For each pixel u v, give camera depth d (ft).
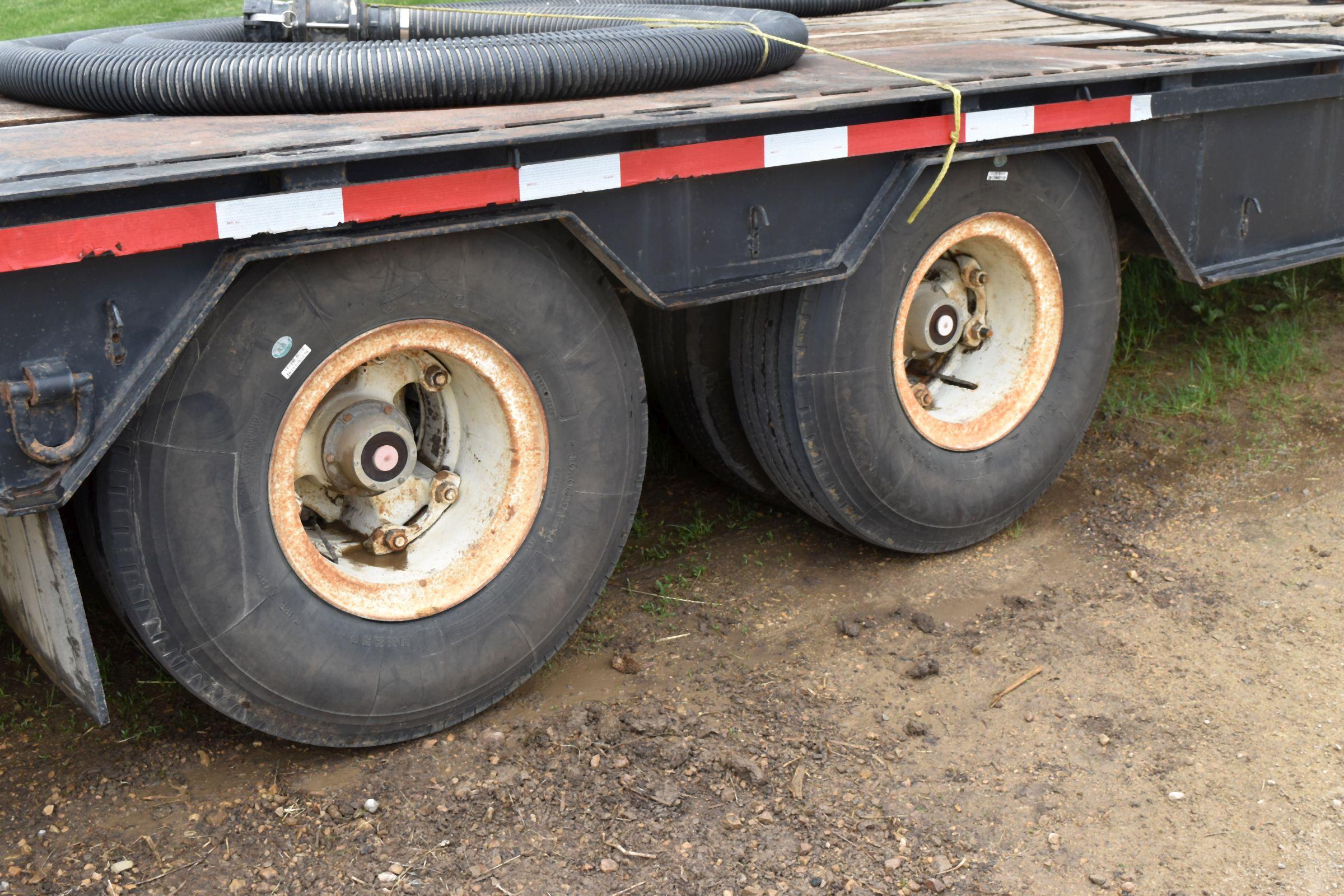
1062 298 12.73
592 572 10.37
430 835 8.73
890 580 12.37
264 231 7.47
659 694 10.41
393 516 9.84
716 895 8.12
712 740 9.73
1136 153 12.12
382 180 7.87
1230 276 13.24
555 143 8.49
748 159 9.42
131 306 7.23
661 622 11.62
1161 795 9.05
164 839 8.66
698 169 9.20
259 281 7.98
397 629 9.36
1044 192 12.01
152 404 7.79
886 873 8.31
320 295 8.24
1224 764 9.36
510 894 8.15
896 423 11.76
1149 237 13.48
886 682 10.58
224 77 9.46
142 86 9.64
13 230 6.63
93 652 8.00
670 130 8.98
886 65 12.32
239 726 9.96
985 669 10.73
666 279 9.48
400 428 9.25
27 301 6.88
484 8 13.24
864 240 10.48
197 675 8.56
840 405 11.21
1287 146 13.48
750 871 8.33
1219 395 16.24
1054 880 8.25
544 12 12.96
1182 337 18.26
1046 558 12.69
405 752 9.68
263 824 8.83
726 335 11.99
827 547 13.08
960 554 12.87
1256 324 18.40
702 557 12.92
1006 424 12.73
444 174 8.05
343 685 9.13
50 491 7.19
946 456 12.31
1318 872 8.26
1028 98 11.03
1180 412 15.75
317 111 9.64
